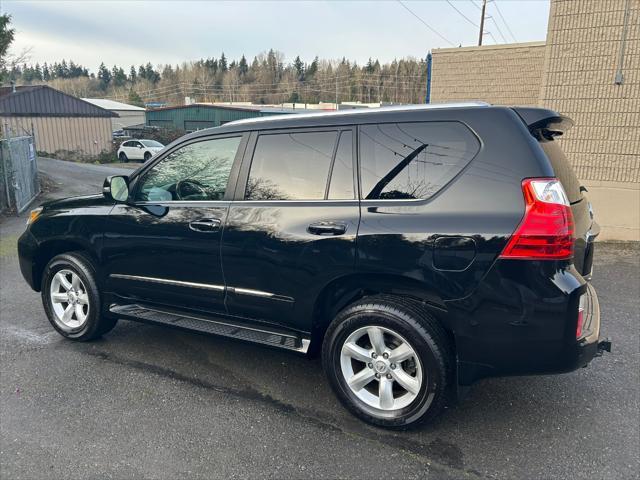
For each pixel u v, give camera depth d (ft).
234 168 11.92
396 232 9.61
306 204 10.75
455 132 9.59
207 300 12.14
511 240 8.75
